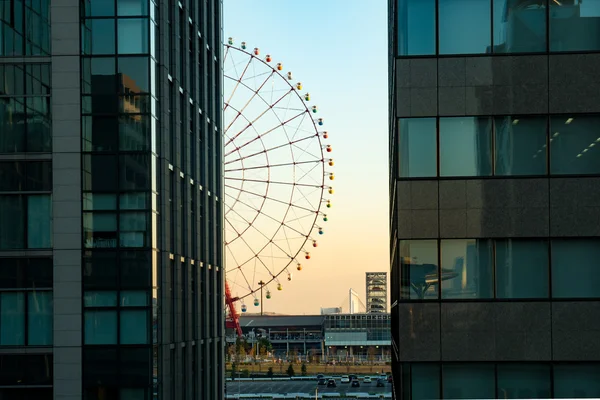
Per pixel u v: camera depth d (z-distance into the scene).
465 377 29.61
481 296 29.83
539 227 29.88
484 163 30.19
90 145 37.97
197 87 54.06
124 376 36.94
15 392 36.81
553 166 30.00
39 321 37.16
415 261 30.08
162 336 40.34
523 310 29.61
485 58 30.36
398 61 30.59
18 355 36.91
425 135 30.41
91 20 38.34
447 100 30.41
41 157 37.66
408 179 30.33
